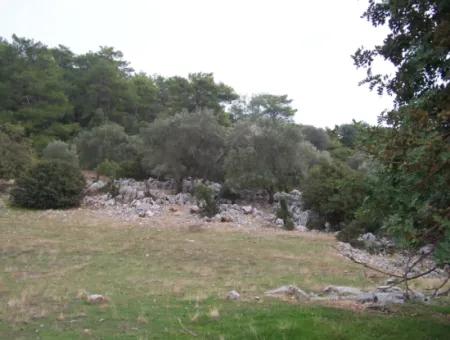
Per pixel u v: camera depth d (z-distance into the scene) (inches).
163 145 1133.7
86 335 258.8
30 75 2219.5
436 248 193.6
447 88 219.5
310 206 933.8
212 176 1175.6
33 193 944.3
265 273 490.3
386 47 267.1
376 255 634.8
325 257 601.3
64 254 554.3
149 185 1189.1
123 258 542.6
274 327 245.3
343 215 850.8
